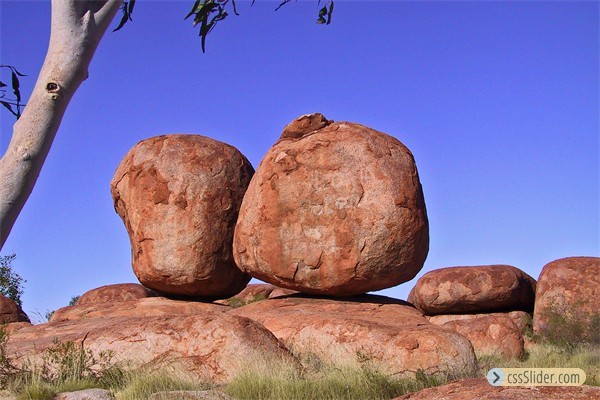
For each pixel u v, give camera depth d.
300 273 15.52
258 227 15.85
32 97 3.06
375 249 15.12
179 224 17.41
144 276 17.72
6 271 29.98
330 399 9.50
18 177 2.97
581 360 13.10
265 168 16.08
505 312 20.75
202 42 4.52
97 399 9.34
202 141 18.20
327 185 15.48
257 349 11.29
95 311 17.36
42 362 11.20
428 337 12.15
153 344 11.35
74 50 3.11
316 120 16.56
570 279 19.00
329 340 12.66
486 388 6.83
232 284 18.00
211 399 9.12
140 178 17.81
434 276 20.97
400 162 15.64
